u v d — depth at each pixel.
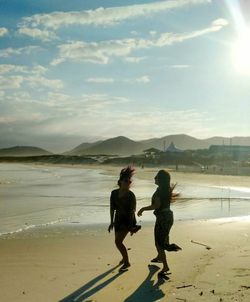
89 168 126.56
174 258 9.64
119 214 8.95
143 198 27.81
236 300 6.61
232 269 8.34
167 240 8.52
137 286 7.64
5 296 7.18
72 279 8.16
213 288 7.24
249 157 144.12
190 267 8.73
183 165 136.62
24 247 11.38
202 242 11.62
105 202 26.02
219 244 11.23
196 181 51.66
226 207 23.55
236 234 12.90
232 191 35.91
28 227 15.93
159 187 8.66
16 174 76.94
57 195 31.23
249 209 22.52
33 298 7.08
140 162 146.62
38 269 8.93
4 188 38.34
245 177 62.91
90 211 21.38
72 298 7.08
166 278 8.00
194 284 7.52
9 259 9.87
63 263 9.44
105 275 8.42
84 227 15.88
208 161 137.25
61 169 115.00
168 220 8.52
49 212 20.97
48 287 7.66
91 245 11.65
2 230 15.15
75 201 26.66
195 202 26.33
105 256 10.16
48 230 15.12
